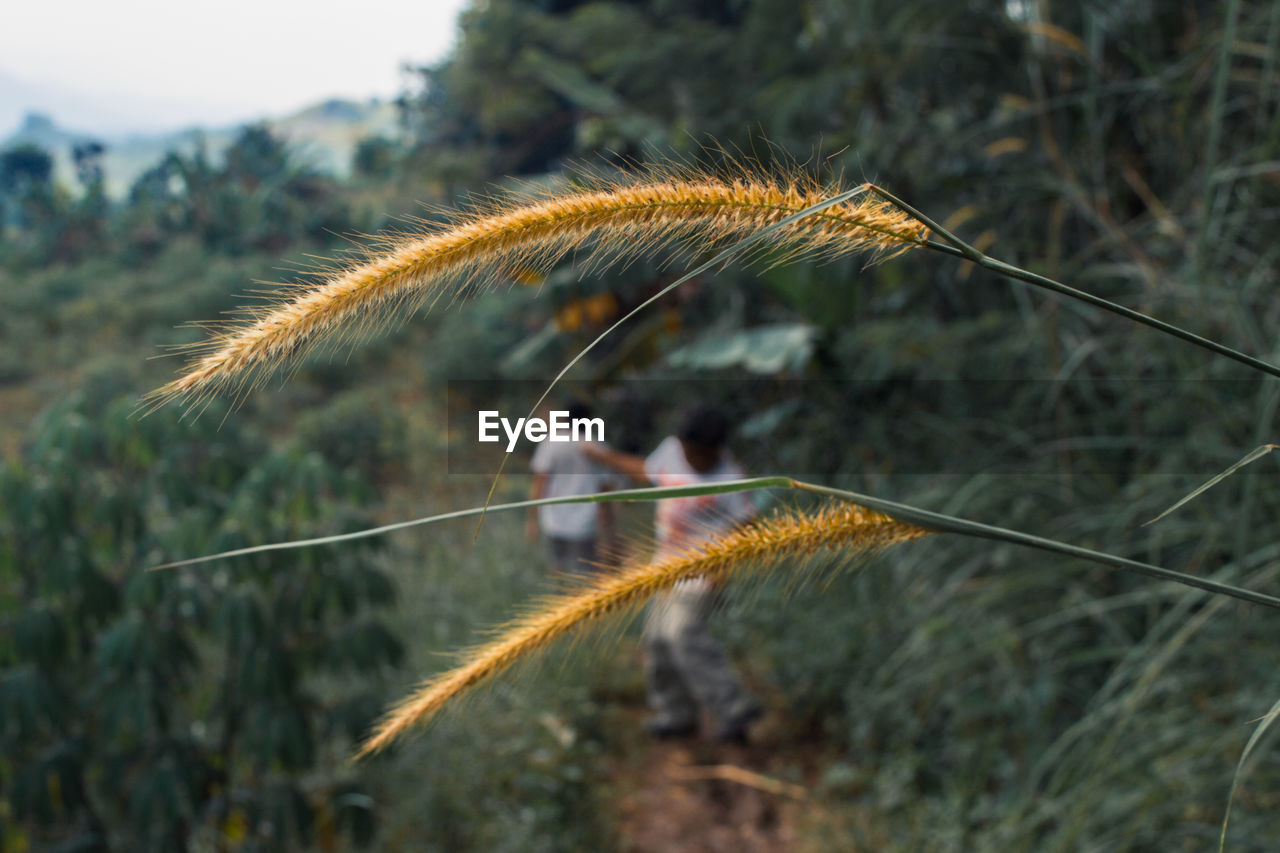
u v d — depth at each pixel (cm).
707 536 94
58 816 272
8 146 5281
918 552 376
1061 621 308
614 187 82
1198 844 225
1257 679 244
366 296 74
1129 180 360
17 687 254
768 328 561
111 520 271
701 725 439
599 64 1045
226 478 305
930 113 532
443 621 504
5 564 263
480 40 1447
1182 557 288
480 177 1573
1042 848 254
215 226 2748
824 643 429
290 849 311
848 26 582
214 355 72
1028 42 401
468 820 332
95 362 1354
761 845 343
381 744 96
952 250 80
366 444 1037
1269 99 301
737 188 82
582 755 383
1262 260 268
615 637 97
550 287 596
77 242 3058
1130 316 81
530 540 641
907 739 353
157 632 264
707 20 1164
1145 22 389
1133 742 259
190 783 274
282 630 285
